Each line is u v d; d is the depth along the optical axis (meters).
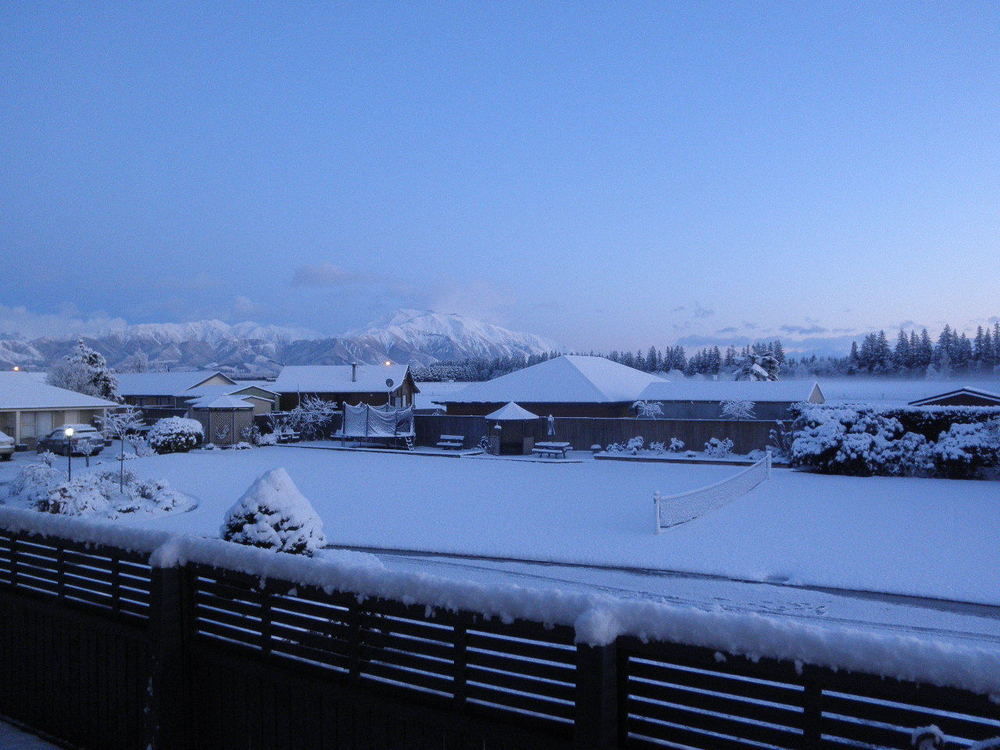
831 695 2.46
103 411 39.66
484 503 18.64
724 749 2.65
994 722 2.16
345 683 3.63
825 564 12.01
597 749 2.76
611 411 37.59
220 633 4.21
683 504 15.99
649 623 2.79
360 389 52.28
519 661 3.11
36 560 5.29
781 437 28.67
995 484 20.92
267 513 7.36
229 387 52.72
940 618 9.37
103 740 4.71
